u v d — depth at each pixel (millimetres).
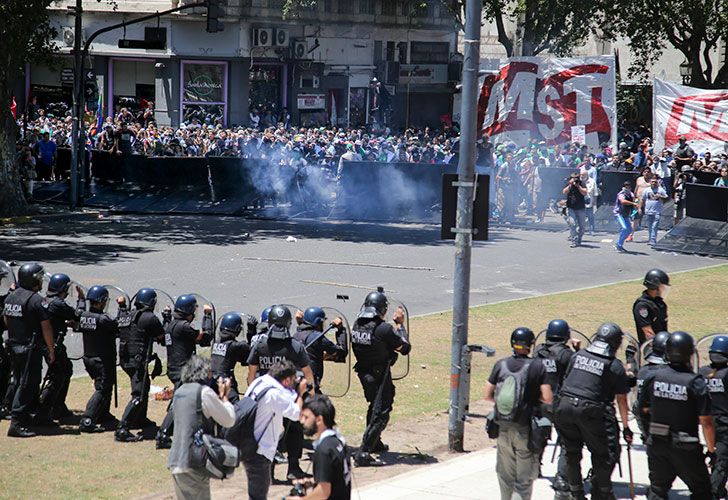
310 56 79750
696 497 13273
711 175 47406
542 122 52750
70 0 72562
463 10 82375
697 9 72562
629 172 47656
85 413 17969
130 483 15242
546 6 66688
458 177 17641
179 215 49781
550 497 15180
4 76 45844
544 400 13312
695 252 42500
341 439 10883
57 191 53156
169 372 17281
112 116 74312
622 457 17359
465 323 17719
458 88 87188
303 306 28578
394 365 17422
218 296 29594
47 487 14961
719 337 14336
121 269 33562
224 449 11992
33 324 17547
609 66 51312
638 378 13750
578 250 42219
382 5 83188
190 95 75250
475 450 17938
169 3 72750
